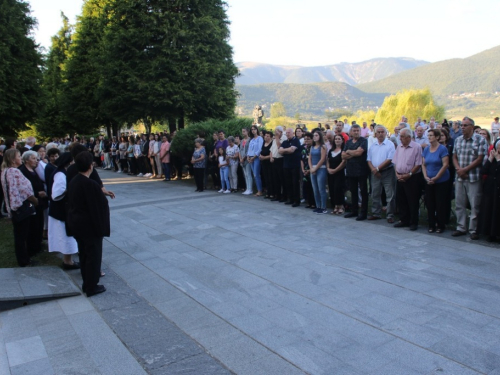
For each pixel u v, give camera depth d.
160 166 17.02
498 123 21.91
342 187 8.74
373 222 8.10
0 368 3.48
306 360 3.38
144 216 9.45
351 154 8.18
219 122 15.15
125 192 13.30
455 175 7.41
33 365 3.50
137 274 5.67
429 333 3.73
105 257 6.48
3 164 6.04
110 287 5.25
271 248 6.55
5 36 19.28
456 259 5.71
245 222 8.45
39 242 6.94
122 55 20.36
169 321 4.23
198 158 12.77
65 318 4.41
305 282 5.07
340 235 7.18
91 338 3.94
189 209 10.09
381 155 7.88
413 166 7.19
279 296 4.70
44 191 6.93
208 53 20.94
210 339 3.81
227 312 4.36
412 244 6.51
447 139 7.80
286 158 9.87
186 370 3.31
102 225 4.90
